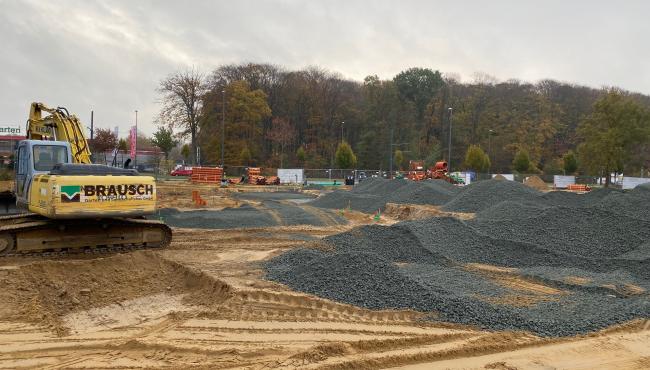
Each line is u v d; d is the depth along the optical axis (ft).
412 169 158.20
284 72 241.96
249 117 199.00
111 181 35.19
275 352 19.06
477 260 38.55
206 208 75.61
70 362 18.17
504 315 24.21
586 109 248.32
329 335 21.25
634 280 32.96
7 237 34.14
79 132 42.93
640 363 19.25
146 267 31.17
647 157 173.47
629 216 47.96
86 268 29.22
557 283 31.35
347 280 28.84
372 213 75.77
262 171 179.52
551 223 45.91
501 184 71.97
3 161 71.05
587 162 142.10
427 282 29.84
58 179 33.12
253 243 46.75
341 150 186.80
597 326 23.12
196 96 191.42
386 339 20.48
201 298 27.12
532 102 244.63
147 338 20.57
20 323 22.25
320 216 63.57
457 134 238.48
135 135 127.03
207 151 196.44
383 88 238.89
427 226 42.96
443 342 20.84
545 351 20.15
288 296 25.93
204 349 19.21
